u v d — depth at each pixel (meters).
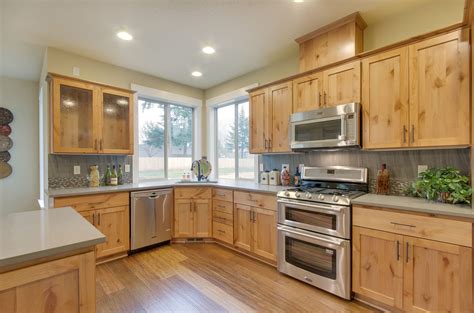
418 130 1.94
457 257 1.56
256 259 2.92
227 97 4.14
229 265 2.76
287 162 3.27
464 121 1.75
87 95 3.03
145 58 3.23
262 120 3.19
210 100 4.50
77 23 2.38
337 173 2.65
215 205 3.45
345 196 2.12
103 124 3.16
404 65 2.01
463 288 1.54
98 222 2.77
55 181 2.95
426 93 1.91
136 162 3.68
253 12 2.24
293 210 2.44
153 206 3.26
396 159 2.33
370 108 2.20
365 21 2.42
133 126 3.44
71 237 1.12
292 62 3.21
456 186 1.77
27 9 2.15
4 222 1.37
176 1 2.06
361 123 2.27
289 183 3.16
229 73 3.81
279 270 2.53
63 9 2.15
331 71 2.47
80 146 2.98
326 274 2.15
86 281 1.10
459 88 1.77
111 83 3.40
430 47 1.89
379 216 1.89
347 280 2.04
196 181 3.85
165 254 3.09
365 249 1.97
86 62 3.16
